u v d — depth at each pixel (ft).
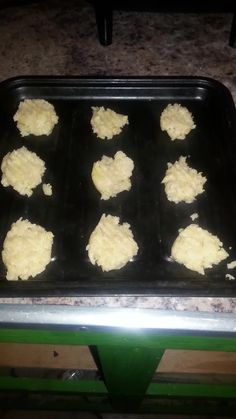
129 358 1.15
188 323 0.95
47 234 1.22
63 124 1.54
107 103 1.59
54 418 2.07
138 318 0.96
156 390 1.59
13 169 1.37
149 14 2.00
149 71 1.74
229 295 1.02
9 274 1.16
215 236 1.21
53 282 1.07
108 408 1.91
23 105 1.55
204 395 1.58
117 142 1.49
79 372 1.82
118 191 1.35
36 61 1.79
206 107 1.57
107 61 1.78
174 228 1.25
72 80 1.58
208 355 1.47
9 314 0.97
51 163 1.43
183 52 1.82
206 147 1.46
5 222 1.28
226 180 1.36
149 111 1.57
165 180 1.36
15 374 1.78
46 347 1.50
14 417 2.07
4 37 1.91
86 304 1.03
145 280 1.07
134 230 1.25
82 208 1.31
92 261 1.17
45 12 2.03
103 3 1.64
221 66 1.76
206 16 1.99
